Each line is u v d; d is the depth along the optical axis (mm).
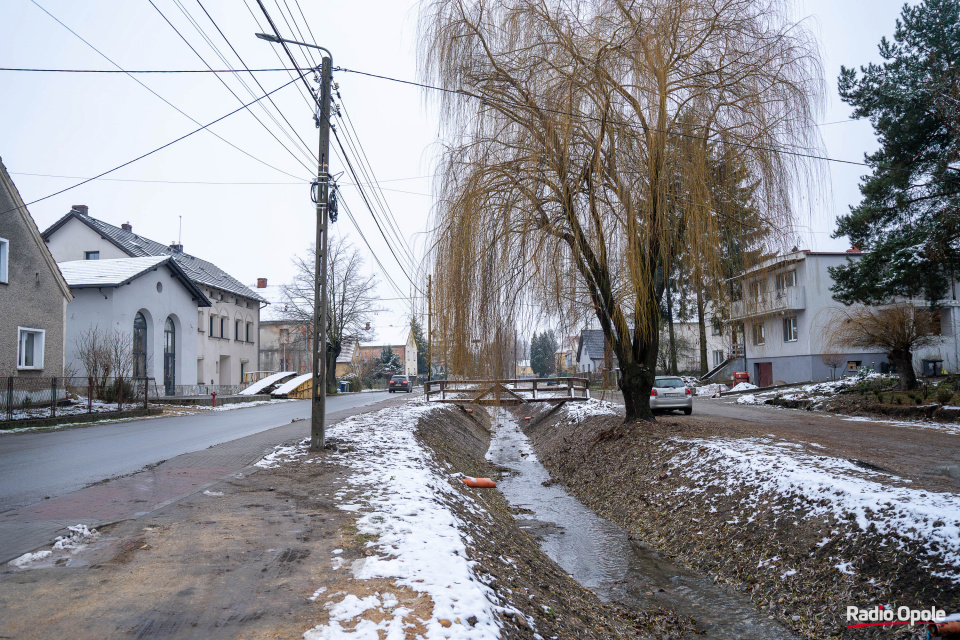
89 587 4422
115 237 38250
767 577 6988
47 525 6145
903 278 20188
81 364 27734
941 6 20547
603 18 12461
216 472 9430
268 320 62000
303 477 9000
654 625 6172
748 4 12625
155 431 16828
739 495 8938
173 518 6461
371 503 7238
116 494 7742
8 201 21469
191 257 47750
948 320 29125
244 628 3764
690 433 13836
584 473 14234
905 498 6684
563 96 12367
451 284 12695
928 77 19891
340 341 50594
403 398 36625
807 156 12469
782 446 11500
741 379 37625
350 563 5004
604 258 12688
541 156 12523
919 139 20312
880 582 5793
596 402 25406
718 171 12578
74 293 29094
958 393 19031
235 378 46531
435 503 7441
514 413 38406
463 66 13219
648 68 11938
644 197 12180
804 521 7352
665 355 41656
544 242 12570
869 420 18172
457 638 3758
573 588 6855
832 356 31047
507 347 13016
